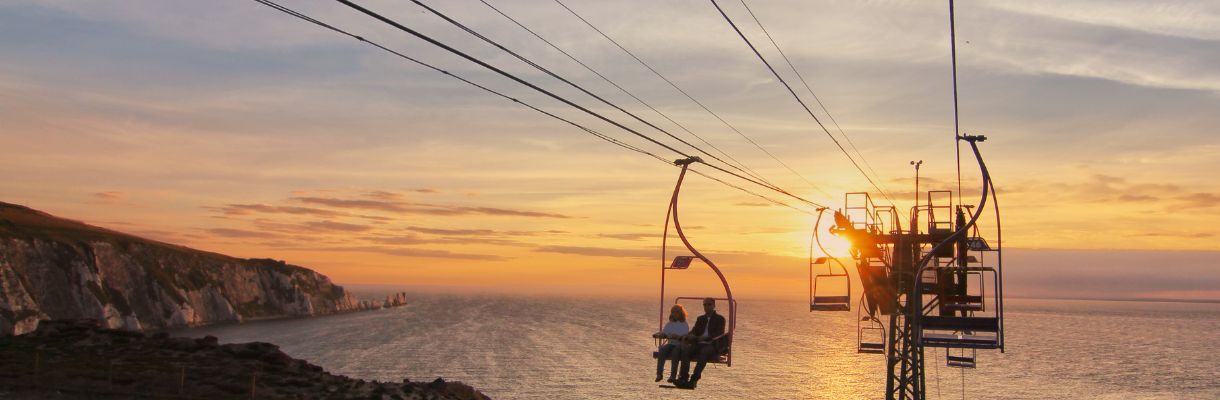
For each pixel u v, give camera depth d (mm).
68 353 45031
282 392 41656
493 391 128000
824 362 181000
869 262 47250
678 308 22062
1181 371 180375
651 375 150125
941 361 185750
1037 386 147000
